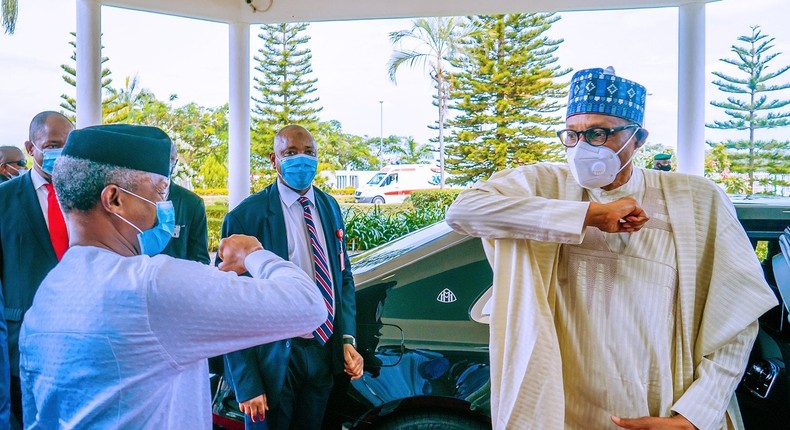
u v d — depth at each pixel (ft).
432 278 7.43
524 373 4.89
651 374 4.80
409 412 7.23
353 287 7.74
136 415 3.33
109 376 3.29
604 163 4.84
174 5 22.02
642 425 4.67
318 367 7.32
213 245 30.71
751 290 4.69
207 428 4.04
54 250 8.13
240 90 24.06
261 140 49.83
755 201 7.66
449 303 7.32
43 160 8.23
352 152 51.34
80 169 3.58
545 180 5.55
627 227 4.59
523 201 4.90
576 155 4.94
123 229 3.75
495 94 49.08
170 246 9.42
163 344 3.35
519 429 4.95
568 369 5.09
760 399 6.42
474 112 49.83
